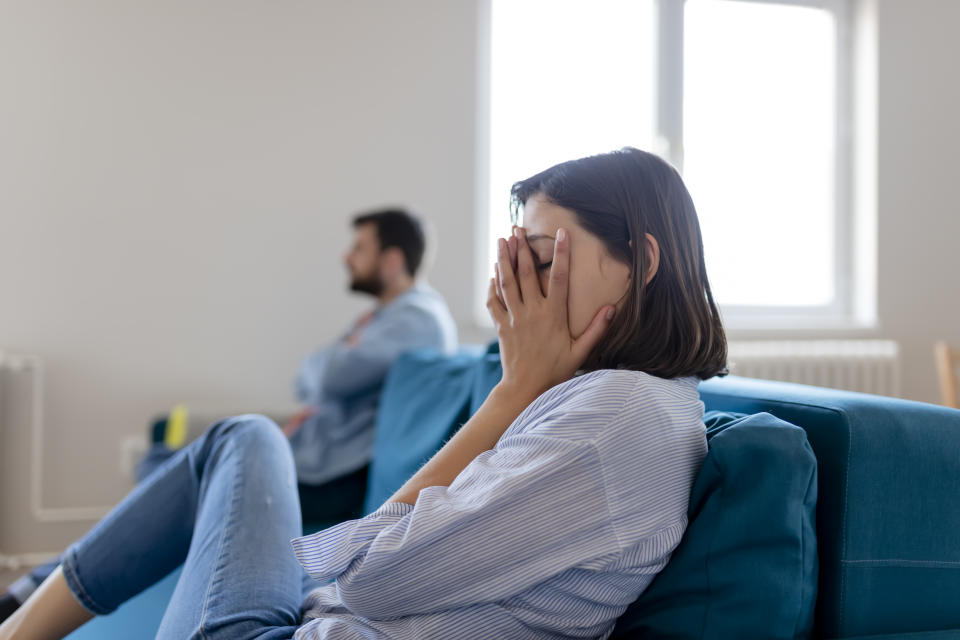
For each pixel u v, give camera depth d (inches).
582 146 136.6
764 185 143.0
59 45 116.0
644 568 30.3
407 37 126.0
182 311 119.9
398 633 29.6
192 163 119.9
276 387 122.4
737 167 142.1
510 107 134.6
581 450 28.6
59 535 115.2
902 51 139.9
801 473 29.5
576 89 136.6
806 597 30.1
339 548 30.3
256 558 36.8
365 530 30.5
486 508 28.3
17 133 115.0
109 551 42.5
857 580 31.0
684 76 139.4
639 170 34.6
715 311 35.3
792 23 143.3
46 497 116.1
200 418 96.5
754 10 142.0
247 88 121.3
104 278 117.6
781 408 34.9
